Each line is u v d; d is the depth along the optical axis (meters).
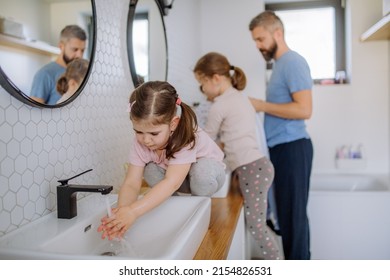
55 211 0.95
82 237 0.89
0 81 0.75
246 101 1.72
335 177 2.76
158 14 1.73
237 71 1.77
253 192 1.67
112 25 1.27
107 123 1.25
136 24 1.46
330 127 2.84
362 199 2.27
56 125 0.95
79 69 1.01
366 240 2.27
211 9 2.87
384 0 2.15
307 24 2.88
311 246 2.33
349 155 2.81
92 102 1.14
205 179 1.14
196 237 0.87
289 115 1.80
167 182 0.99
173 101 0.97
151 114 0.91
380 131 2.79
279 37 1.86
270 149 1.94
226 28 2.85
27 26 0.81
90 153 1.13
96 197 1.12
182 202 1.05
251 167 1.66
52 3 0.89
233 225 1.20
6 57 0.75
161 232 1.03
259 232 1.69
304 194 1.86
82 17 1.02
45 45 0.87
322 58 2.88
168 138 1.01
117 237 0.96
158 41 1.73
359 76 2.77
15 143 0.80
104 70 1.22
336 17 2.84
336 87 2.81
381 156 2.80
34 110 0.86
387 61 2.72
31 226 0.84
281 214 1.89
